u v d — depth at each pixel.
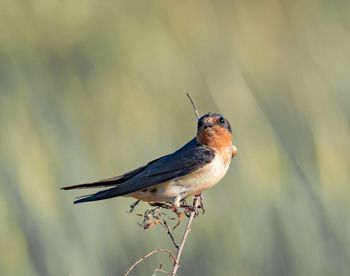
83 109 13.78
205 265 12.71
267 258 12.68
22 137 12.87
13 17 14.77
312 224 12.75
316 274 12.66
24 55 14.59
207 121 8.91
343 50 15.05
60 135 13.13
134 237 12.60
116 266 12.37
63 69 14.65
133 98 13.94
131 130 13.52
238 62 14.77
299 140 13.36
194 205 8.69
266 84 14.43
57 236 12.11
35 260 12.00
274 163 12.94
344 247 12.66
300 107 13.85
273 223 12.73
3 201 12.07
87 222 12.34
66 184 12.62
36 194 12.20
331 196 12.82
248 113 13.66
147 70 14.56
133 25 15.03
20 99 13.75
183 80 14.49
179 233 12.78
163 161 8.73
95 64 14.65
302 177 12.91
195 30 15.23
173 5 15.35
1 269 11.85
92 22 15.07
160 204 8.76
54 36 14.95
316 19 15.47
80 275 12.04
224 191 12.83
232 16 15.45
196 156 8.68
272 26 15.33
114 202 12.60
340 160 13.03
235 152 9.12
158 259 12.66
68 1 15.12
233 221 12.73
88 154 13.05
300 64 14.81
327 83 14.45
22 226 12.05
